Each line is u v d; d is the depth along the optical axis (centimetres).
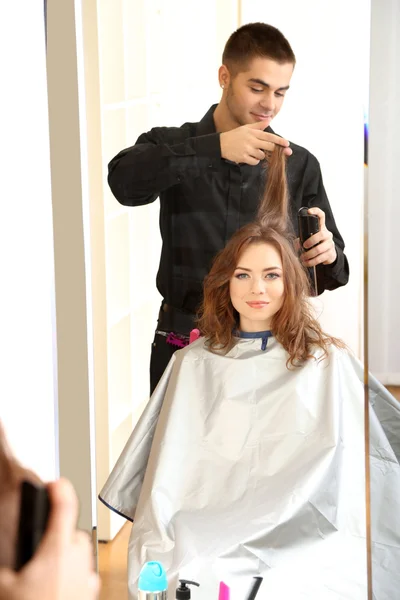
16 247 171
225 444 151
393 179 139
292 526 148
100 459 160
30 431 181
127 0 146
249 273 150
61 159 148
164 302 155
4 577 38
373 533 148
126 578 160
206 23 146
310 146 148
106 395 159
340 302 150
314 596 150
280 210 150
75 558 41
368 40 142
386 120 137
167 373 155
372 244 141
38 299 175
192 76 149
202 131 150
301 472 148
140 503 151
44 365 179
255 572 148
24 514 40
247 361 150
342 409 150
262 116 148
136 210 153
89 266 153
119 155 152
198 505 150
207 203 151
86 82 149
